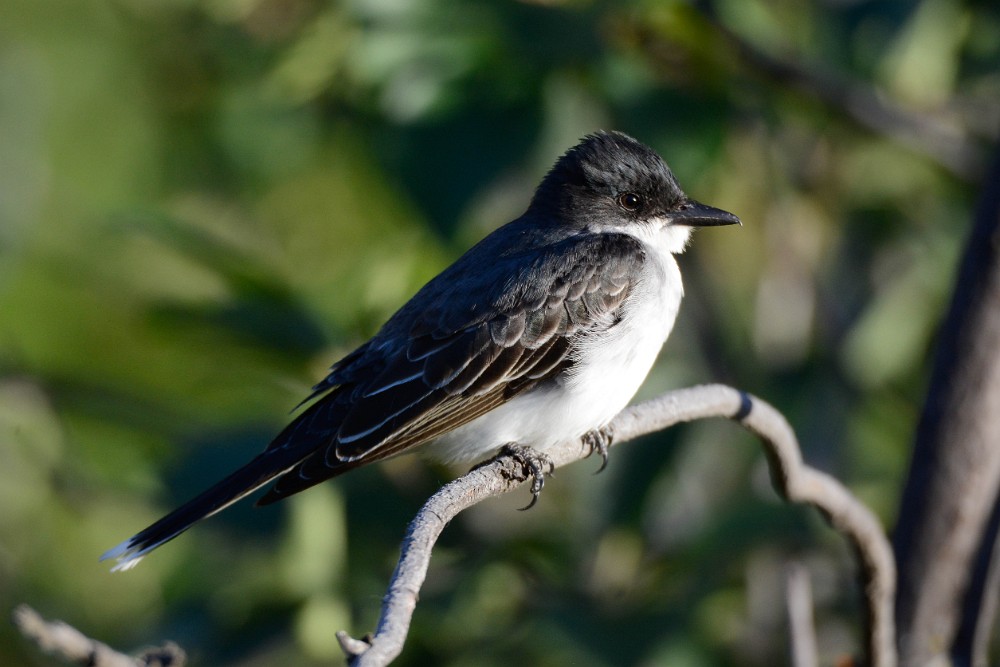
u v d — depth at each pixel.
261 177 13.30
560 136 10.76
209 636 9.77
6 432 12.03
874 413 12.30
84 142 14.54
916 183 12.31
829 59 11.16
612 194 10.30
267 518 9.41
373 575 9.77
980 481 7.78
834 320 12.37
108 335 12.72
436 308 9.42
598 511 10.03
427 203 9.60
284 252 13.38
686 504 11.09
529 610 9.68
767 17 11.02
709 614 10.06
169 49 14.23
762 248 12.82
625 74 10.08
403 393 9.09
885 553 7.66
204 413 11.03
